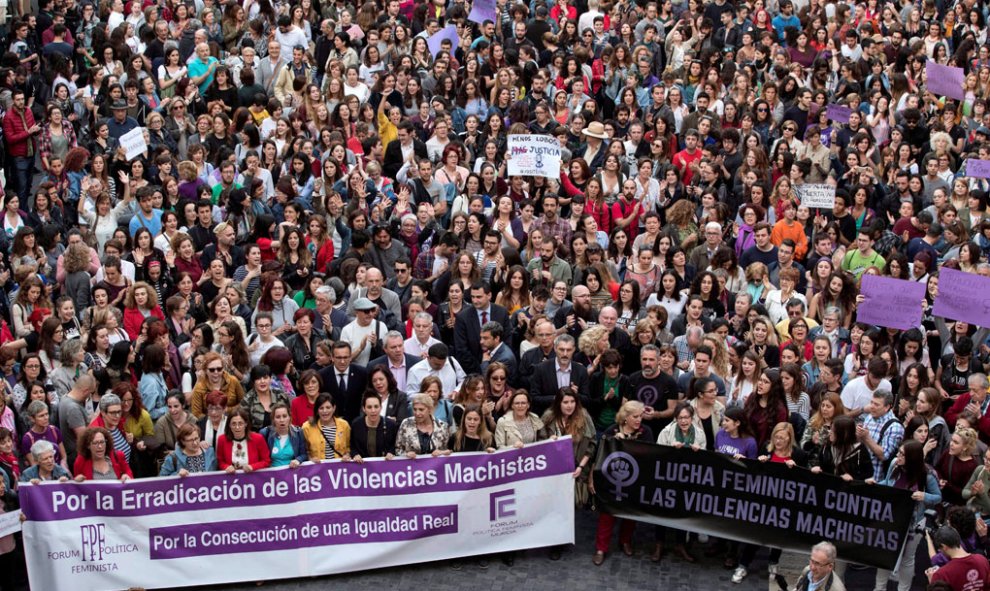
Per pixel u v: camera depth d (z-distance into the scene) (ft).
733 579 60.18
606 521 61.46
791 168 90.99
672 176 89.04
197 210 80.53
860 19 121.90
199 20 107.96
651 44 112.16
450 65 105.29
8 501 57.67
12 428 61.77
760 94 102.37
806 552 59.62
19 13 107.14
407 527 60.44
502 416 62.80
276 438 60.34
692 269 77.51
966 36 114.01
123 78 97.50
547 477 61.46
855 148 94.27
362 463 60.03
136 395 61.31
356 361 68.59
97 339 66.33
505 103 99.81
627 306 72.54
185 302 70.90
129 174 87.35
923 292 69.72
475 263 73.87
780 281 75.10
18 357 67.31
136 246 76.18
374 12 111.75
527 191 87.45
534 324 68.90
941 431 61.87
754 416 62.13
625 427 62.03
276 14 112.16
